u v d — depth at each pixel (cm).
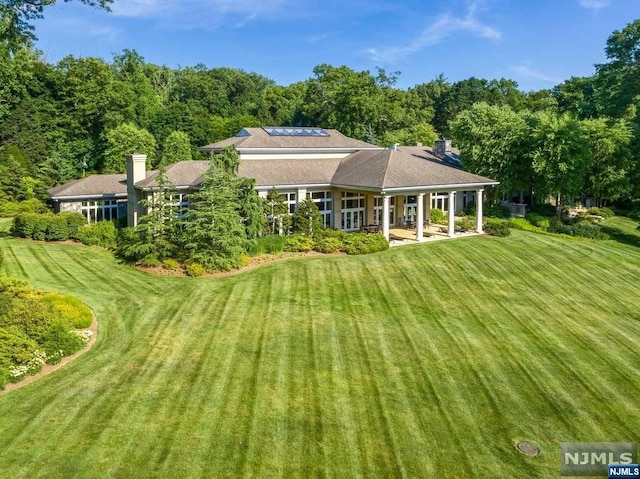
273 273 2456
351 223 3497
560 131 3806
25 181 4788
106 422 1185
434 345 1734
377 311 2027
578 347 1792
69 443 1099
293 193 3206
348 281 2369
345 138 4091
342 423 1242
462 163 4203
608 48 5103
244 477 1030
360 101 6681
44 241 3178
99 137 6288
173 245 2572
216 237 2464
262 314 1938
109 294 2130
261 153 3481
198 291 2184
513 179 4003
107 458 1057
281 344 1678
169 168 3325
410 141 6650
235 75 10550
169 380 1404
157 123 6981
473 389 1451
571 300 2305
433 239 3234
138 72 7681
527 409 1362
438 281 2433
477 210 3472
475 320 1989
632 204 5425
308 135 3938
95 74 6362
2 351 1382
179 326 1798
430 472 1083
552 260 2920
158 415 1227
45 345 1501
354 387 1421
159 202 2627
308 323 1869
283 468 1065
